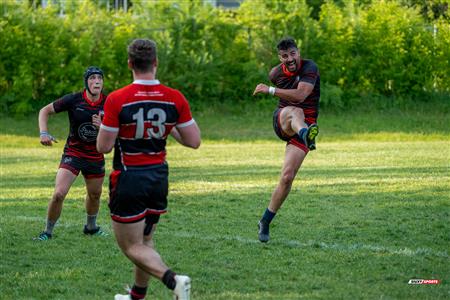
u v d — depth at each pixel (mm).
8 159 52781
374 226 25969
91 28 81000
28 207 31156
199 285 18578
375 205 30125
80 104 23344
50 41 79250
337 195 32812
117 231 15266
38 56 78562
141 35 81875
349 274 19531
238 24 83250
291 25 82500
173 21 82562
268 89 23109
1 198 33719
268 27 82688
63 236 24766
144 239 15812
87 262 21141
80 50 79250
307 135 22234
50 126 74125
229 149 58500
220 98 82750
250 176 40312
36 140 67438
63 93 79812
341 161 47219
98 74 23219
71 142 23891
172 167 45469
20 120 76312
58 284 18781
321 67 81875
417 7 87062
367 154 51594
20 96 77500
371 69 82312
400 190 33781
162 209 15508
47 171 45000
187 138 15578
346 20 83188
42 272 19953
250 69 81562
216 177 40094
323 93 79562
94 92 23172
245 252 22219
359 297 17375
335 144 61281
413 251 22109
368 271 19797
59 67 79312
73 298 17562
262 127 74062
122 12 84188
